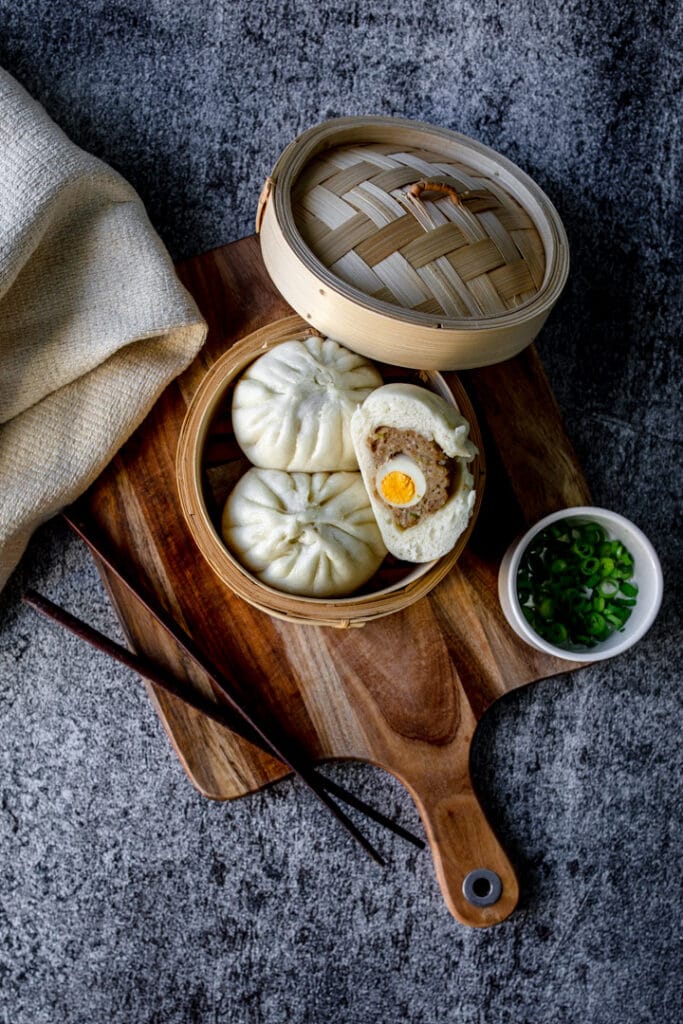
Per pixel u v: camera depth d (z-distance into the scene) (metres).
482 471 0.66
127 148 0.74
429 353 0.62
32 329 0.66
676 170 0.75
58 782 0.72
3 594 0.72
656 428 0.74
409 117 0.75
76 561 0.72
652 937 0.73
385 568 0.68
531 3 0.75
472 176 0.65
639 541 0.65
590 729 0.73
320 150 0.64
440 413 0.63
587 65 0.75
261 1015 0.72
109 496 0.67
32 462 0.66
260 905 0.72
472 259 0.62
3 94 0.66
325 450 0.66
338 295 0.60
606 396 0.74
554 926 0.73
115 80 0.74
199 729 0.66
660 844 0.73
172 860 0.72
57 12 0.74
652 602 0.65
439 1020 0.73
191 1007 0.72
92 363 0.65
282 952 0.72
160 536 0.67
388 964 0.72
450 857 0.67
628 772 0.73
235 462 0.68
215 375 0.66
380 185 0.62
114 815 0.72
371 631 0.67
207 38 0.74
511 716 0.73
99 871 0.72
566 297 0.74
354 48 0.75
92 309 0.66
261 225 0.64
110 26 0.74
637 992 0.73
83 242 0.67
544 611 0.68
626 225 0.75
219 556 0.64
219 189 0.74
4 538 0.66
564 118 0.75
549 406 0.69
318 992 0.72
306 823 0.72
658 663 0.74
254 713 0.65
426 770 0.67
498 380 0.69
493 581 0.68
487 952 0.73
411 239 0.62
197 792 0.72
